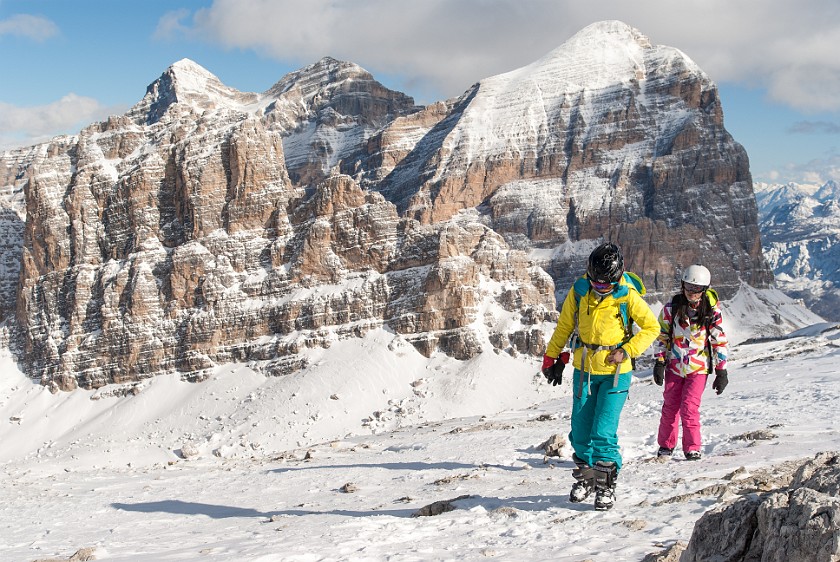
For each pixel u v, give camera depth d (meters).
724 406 22.33
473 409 127.69
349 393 131.88
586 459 11.31
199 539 11.68
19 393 160.25
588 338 11.27
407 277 150.12
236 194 162.50
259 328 151.12
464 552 8.80
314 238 155.50
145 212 165.62
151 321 155.88
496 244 160.12
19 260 193.25
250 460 29.83
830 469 6.59
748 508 6.59
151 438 131.00
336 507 14.02
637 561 7.52
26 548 12.41
